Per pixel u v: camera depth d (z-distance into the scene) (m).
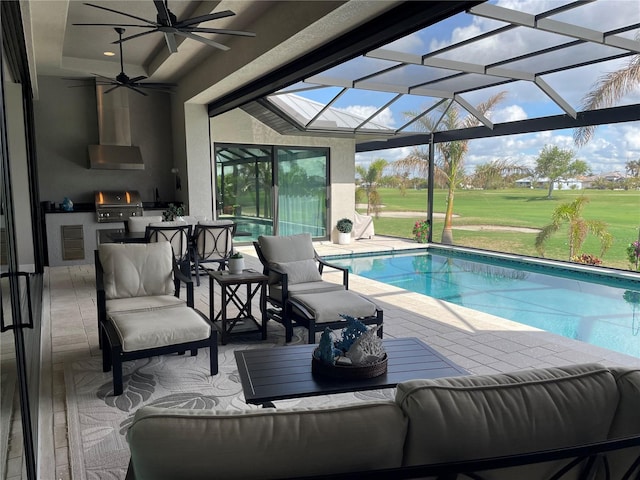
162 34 6.46
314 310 3.67
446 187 13.19
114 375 2.96
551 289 6.73
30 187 5.75
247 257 8.59
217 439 0.98
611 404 1.20
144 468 0.96
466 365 3.46
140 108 8.95
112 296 3.74
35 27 5.50
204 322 3.28
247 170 9.70
